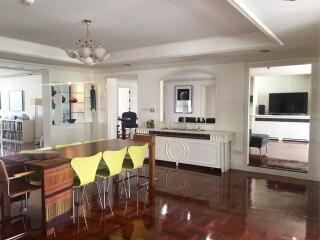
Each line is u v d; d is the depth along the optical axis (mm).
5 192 2951
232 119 5730
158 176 5152
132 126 8281
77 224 3158
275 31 3537
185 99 6902
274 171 5328
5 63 5754
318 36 3758
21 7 3182
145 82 6906
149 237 2848
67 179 3025
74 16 3518
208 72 5977
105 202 3826
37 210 3584
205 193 4215
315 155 4910
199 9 3225
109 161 3551
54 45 5316
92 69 7535
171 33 4359
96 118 7879
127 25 3922
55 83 6883
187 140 5840
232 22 3732
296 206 3689
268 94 9641
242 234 2904
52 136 6875
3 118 9961
